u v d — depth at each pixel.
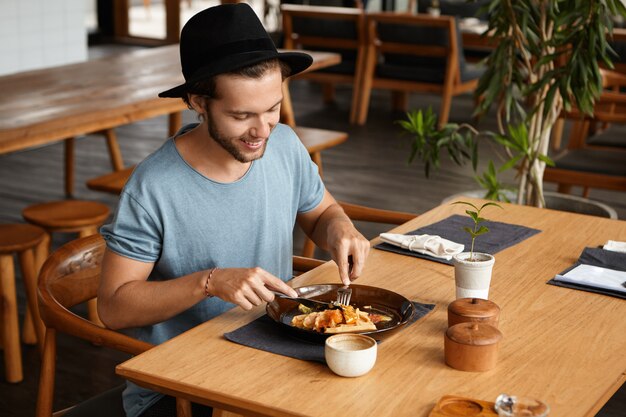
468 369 1.59
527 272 2.12
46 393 2.04
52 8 7.32
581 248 2.31
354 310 1.80
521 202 3.58
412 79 7.38
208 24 1.76
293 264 2.39
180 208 1.92
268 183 2.05
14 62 7.07
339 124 7.51
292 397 1.49
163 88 4.18
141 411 1.92
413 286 2.03
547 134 3.56
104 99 3.89
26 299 3.64
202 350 1.67
